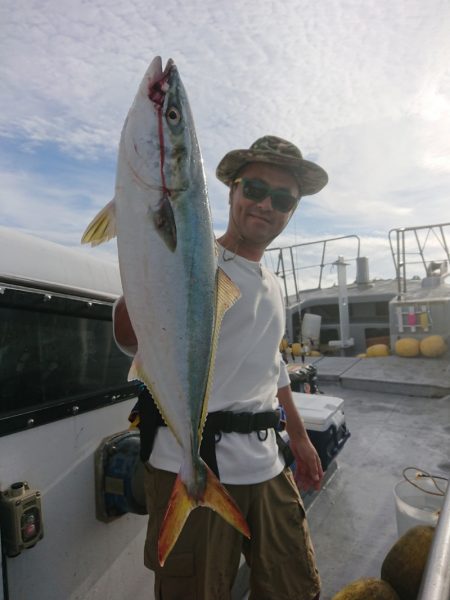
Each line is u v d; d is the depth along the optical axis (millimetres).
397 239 9891
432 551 1347
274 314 1954
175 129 1385
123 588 2008
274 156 1851
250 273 1902
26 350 1626
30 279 1606
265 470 1762
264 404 1845
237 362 1760
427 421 5129
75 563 1776
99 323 1991
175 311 1394
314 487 2324
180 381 1418
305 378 4457
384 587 2006
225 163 1974
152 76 1393
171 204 1378
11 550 1438
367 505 3293
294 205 2002
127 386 2125
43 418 1656
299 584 1855
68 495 1769
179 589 1598
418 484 2793
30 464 1616
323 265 11992
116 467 1893
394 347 8711
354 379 6898
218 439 1675
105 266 2100
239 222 1938
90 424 1909
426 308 8359
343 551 2770
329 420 3391
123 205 1344
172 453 1641
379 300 10688
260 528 1775
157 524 1633
